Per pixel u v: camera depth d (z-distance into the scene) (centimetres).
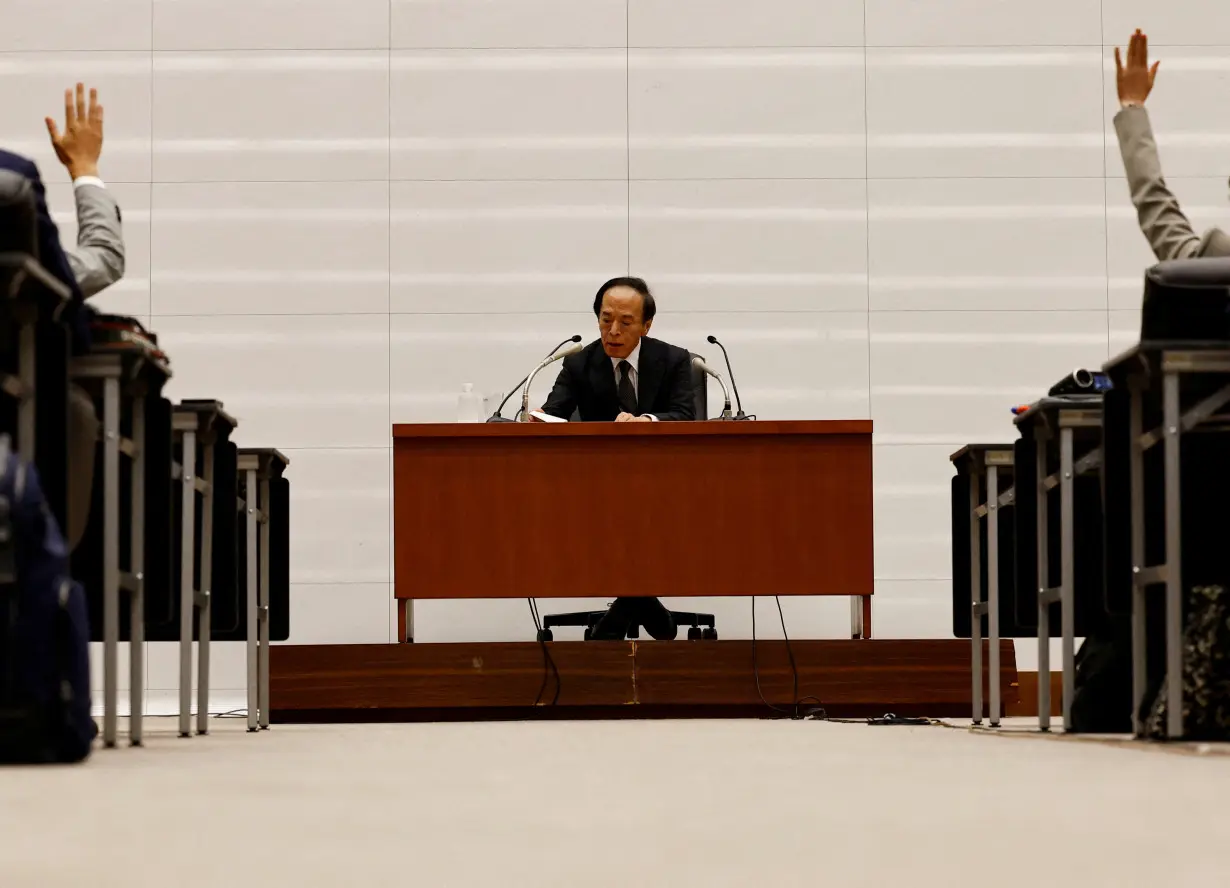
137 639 439
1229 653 388
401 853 160
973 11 1022
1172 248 458
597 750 381
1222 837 170
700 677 725
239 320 999
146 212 1003
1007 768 296
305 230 1005
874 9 1022
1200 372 386
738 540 704
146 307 998
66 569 329
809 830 181
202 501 544
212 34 1015
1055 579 545
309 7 1018
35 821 195
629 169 1013
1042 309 1007
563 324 1004
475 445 708
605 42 1022
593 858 154
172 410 466
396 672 723
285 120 1012
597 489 705
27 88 1009
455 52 1019
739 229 1009
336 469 991
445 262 1005
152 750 402
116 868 146
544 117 1016
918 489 995
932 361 1003
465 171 1011
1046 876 137
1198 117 1015
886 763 316
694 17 1022
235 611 543
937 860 150
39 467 359
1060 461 518
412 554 705
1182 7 1018
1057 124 1016
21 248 342
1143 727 411
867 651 727
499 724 641
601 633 784
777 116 1018
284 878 139
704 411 813
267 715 631
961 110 1017
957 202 1012
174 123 1009
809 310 1005
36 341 360
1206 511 410
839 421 704
